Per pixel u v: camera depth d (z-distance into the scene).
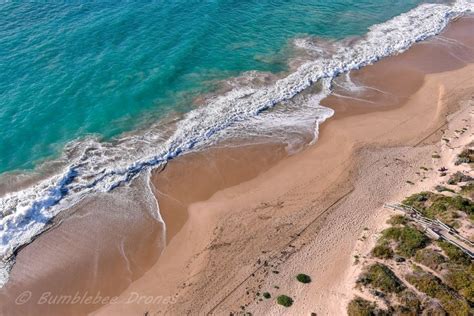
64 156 42.28
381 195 37.84
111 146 43.69
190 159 42.59
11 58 52.69
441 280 28.56
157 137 44.91
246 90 51.94
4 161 41.50
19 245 34.62
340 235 34.47
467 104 49.41
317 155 42.91
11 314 30.19
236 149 43.81
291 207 37.16
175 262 33.25
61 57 53.72
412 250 31.16
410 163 41.25
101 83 50.69
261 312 29.42
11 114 45.81
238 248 33.78
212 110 48.72
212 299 30.38
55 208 37.56
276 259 32.81
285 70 55.78
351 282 30.56
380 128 46.22
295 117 48.12
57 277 32.53
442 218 33.44
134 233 35.69
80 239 35.25
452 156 41.41
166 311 29.84
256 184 39.88
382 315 27.33
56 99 48.06
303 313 29.22
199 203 38.12
